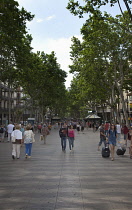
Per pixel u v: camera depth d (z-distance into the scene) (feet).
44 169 28.99
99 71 85.92
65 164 32.63
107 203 16.51
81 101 164.04
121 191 19.43
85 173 26.61
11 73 93.20
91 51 76.74
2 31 52.01
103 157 39.42
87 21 53.31
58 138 88.99
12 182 22.53
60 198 17.62
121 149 42.01
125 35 71.61
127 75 94.63
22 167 30.37
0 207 15.79
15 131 38.22
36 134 118.93
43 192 19.19
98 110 237.04
